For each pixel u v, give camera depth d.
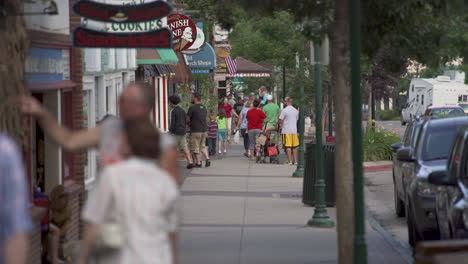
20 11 25.78
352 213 30.31
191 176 77.69
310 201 56.31
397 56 36.38
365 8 32.78
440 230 34.62
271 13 35.12
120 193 17.00
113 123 18.92
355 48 26.73
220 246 40.22
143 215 16.94
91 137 18.94
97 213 17.09
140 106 17.75
